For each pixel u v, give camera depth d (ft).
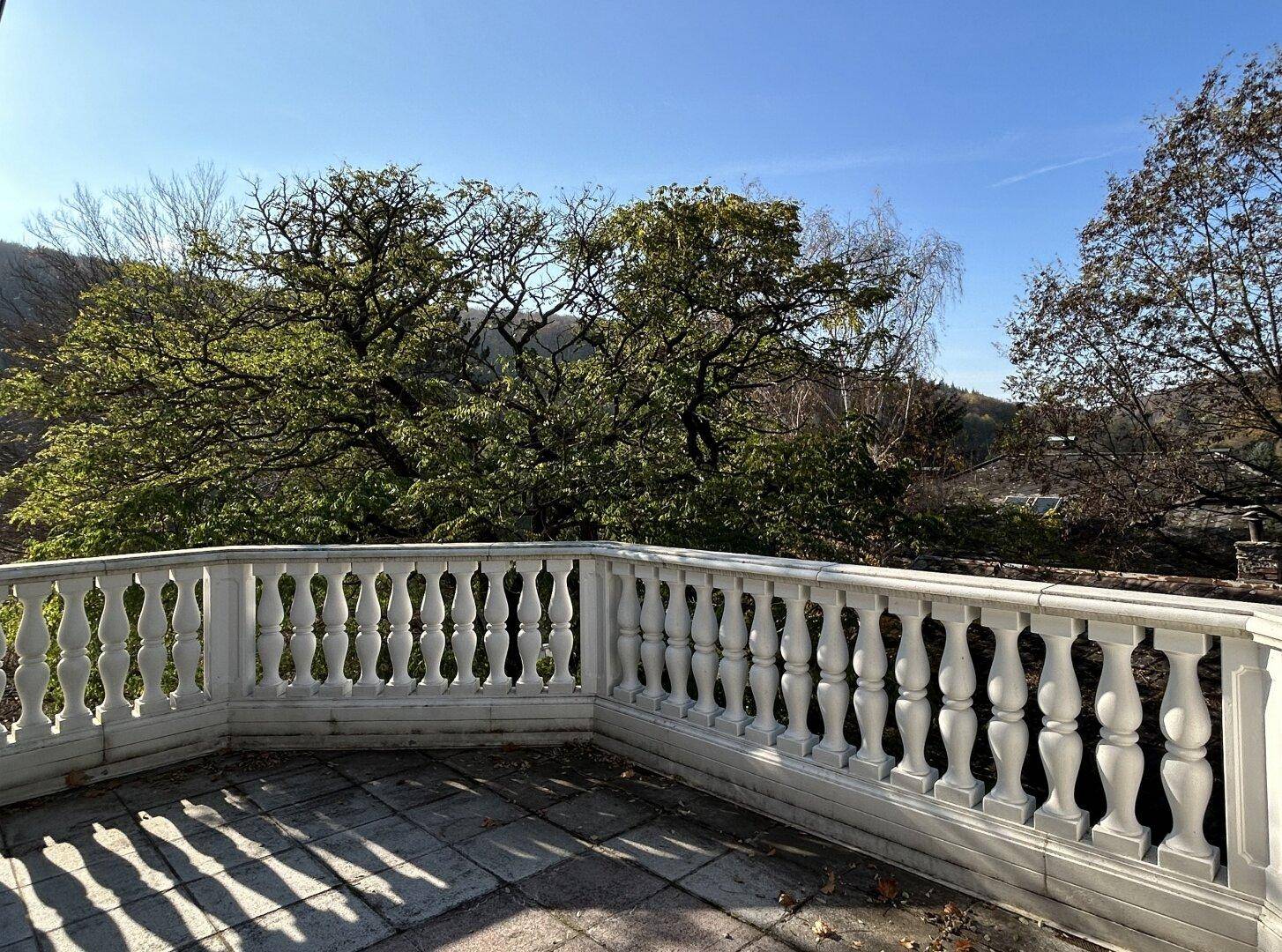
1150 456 47.85
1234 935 6.81
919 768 9.21
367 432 31.99
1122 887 7.47
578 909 8.23
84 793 11.31
